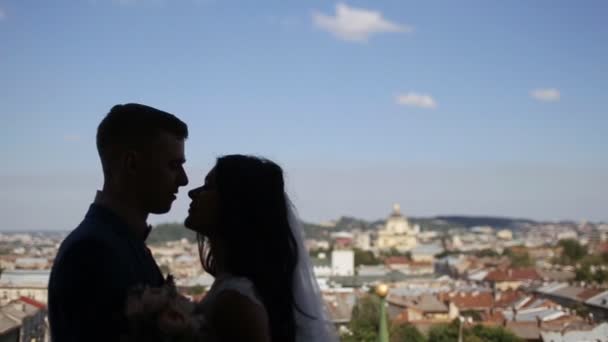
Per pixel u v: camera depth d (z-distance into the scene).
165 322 2.00
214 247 2.32
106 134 2.34
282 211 2.33
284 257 2.30
